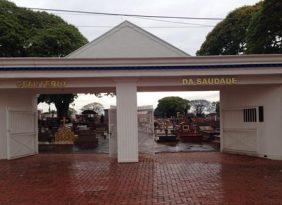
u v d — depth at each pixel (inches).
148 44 844.0
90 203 430.6
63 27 1515.7
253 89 805.9
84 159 800.3
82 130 1421.0
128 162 737.6
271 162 722.2
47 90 828.6
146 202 431.8
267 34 1015.6
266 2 978.1
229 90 877.8
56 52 1471.5
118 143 741.9
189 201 433.7
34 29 1493.6
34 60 719.7
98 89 813.9
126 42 843.4
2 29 1352.1
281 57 733.3
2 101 808.9
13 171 651.5
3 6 1438.2
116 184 531.2
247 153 829.8
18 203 436.1
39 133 1282.0
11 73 721.0
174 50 841.5
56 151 984.9
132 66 722.2
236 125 861.8
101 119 1921.8
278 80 751.7
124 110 741.3
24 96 864.9
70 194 475.5
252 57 732.0
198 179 559.8
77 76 722.8
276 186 507.8
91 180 562.9
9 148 791.1
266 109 776.9
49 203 434.3
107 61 721.6
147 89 848.9
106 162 748.6
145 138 847.7
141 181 549.6
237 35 1587.1
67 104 1702.8
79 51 836.6
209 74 730.2
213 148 1000.9
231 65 729.6
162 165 696.4
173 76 731.4
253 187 502.3
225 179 558.3
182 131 1336.1
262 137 789.9
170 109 3011.8
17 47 1392.7
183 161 746.2
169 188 501.4
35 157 840.9
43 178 584.7
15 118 814.5
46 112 2260.1
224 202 427.8
